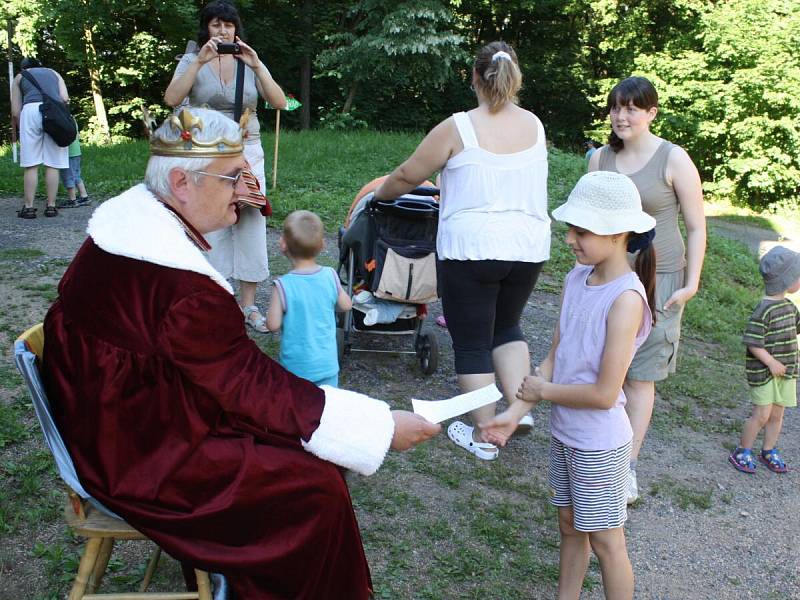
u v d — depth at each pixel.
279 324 3.71
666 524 3.91
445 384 5.05
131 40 20.80
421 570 3.20
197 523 2.04
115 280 2.04
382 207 4.76
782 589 3.50
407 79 21.41
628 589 2.72
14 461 3.55
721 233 16.23
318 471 2.16
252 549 2.09
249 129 4.80
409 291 4.77
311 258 3.77
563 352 2.71
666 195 3.77
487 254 3.75
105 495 2.04
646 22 23.91
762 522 4.05
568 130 26.50
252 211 5.04
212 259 5.15
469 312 3.93
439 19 19.39
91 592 2.41
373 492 3.73
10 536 3.07
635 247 2.60
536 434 4.58
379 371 5.15
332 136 16.02
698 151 20.95
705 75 20.25
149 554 3.09
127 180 10.63
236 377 2.07
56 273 6.19
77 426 2.06
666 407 5.46
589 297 2.63
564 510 2.83
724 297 9.06
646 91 3.71
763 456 4.70
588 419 2.63
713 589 3.44
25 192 8.23
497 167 3.76
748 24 19.47
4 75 21.89
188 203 2.16
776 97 18.58
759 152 19.48
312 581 2.17
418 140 15.74
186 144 2.12
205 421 2.07
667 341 3.82
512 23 26.09
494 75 3.72
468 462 4.13
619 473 2.65
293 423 2.12
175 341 1.98
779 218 19.25
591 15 25.58
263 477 2.07
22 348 2.10
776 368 4.46
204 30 4.73
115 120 22.34
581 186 2.58
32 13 19.31
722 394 5.84
